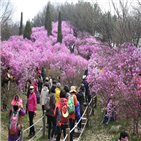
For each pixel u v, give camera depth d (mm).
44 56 25000
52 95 6996
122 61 8234
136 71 7086
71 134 6383
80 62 22984
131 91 6660
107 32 11648
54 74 18891
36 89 12156
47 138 7492
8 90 9492
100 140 7250
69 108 6426
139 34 9836
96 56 13312
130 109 6785
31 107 7445
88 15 11953
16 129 5344
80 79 17766
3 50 12750
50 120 6965
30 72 15281
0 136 7234
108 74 7852
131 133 6992
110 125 8461
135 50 7961
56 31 46656
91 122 9484
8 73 9641
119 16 10461
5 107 9367
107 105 8406
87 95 9961
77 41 39594
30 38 40000
